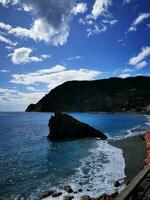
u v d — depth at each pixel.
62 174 20.50
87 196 14.34
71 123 47.47
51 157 28.48
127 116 139.12
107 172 20.66
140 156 26.67
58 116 47.28
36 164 24.67
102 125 77.56
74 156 28.88
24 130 67.94
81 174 20.33
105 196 14.07
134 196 4.64
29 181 18.53
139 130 60.09
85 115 156.50
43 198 14.77
